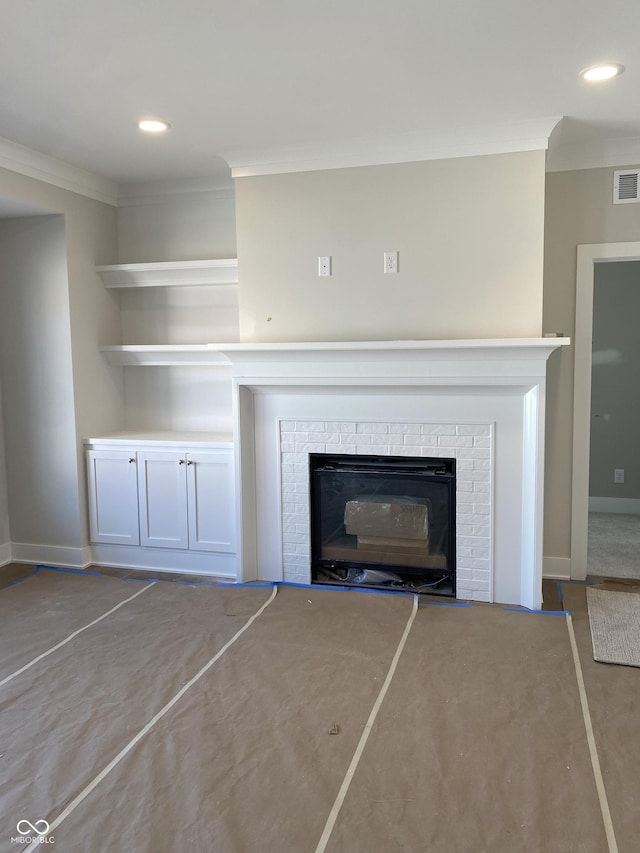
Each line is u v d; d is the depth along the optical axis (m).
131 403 4.63
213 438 4.16
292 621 3.34
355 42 2.34
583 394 3.75
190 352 4.32
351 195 3.58
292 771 2.16
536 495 3.38
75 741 2.34
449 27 2.24
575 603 3.54
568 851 1.81
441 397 3.55
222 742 2.32
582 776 2.12
